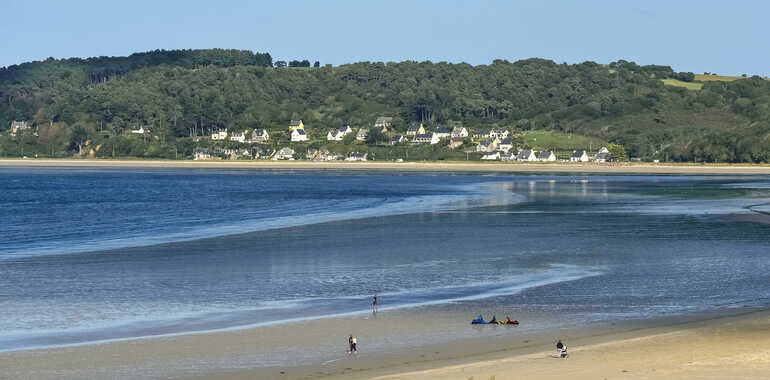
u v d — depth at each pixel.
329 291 56.50
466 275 63.06
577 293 55.19
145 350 40.22
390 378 34.03
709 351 37.81
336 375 35.19
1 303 52.22
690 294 54.50
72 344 41.50
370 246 80.88
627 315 47.47
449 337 42.28
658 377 33.19
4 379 35.22
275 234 92.25
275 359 38.25
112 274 63.69
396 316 47.94
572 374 33.91
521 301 52.41
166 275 63.28
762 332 42.19
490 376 33.81
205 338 42.62
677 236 88.56
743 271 64.38
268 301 53.03
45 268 66.88
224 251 77.38
